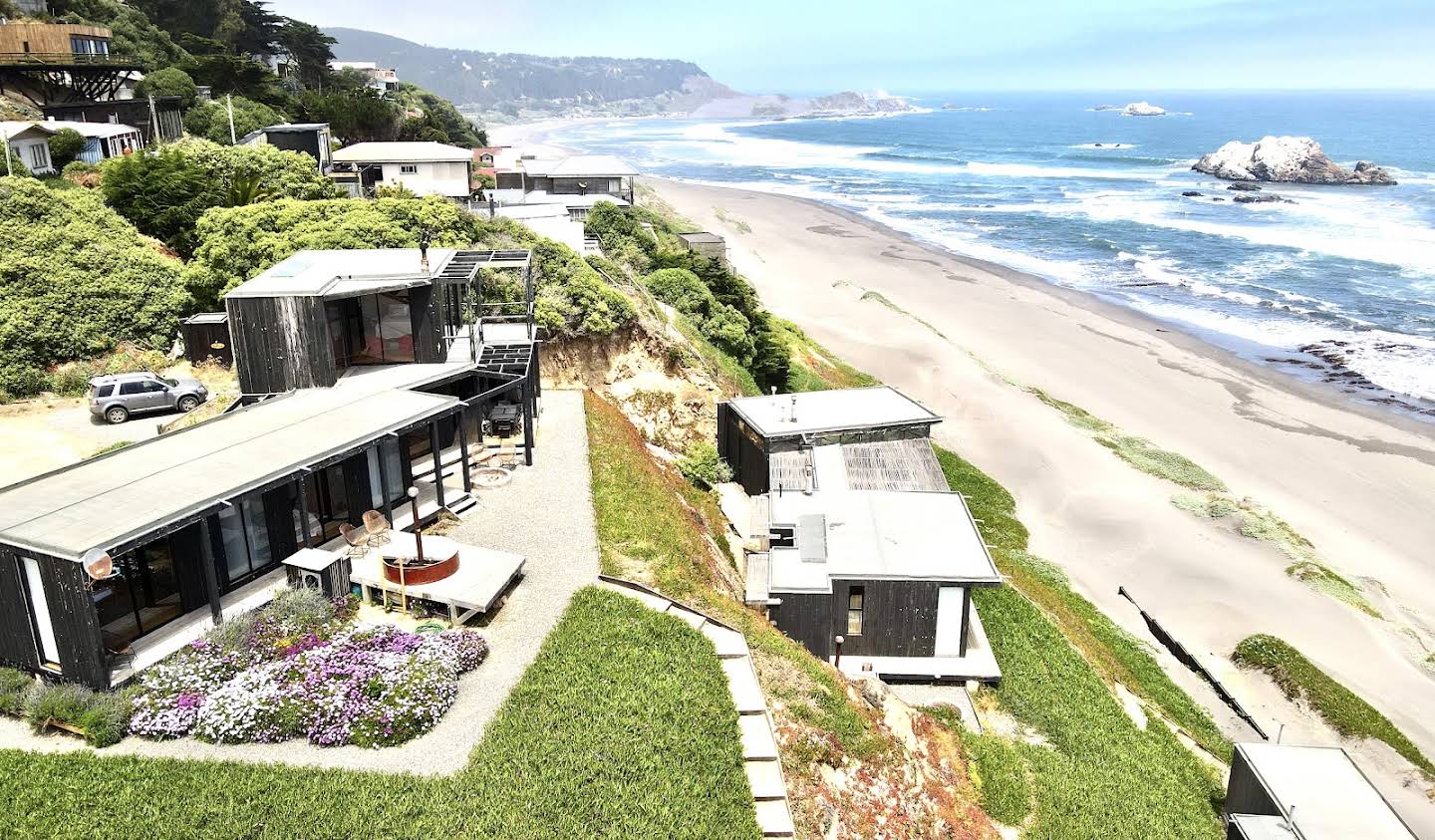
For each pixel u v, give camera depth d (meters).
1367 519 46.81
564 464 31.33
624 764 17.59
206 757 17.17
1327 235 110.81
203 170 49.56
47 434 32.16
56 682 18.59
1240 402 61.16
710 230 110.00
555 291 41.06
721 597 26.44
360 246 39.00
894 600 29.03
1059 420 57.81
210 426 24.91
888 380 64.62
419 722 18.19
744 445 40.50
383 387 28.75
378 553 23.30
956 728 26.20
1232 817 24.41
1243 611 39.50
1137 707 31.30
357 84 140.00
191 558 20.78
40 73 67.06
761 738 19.42
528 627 22.08
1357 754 31.64
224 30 118.25
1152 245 107.12
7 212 39.50
